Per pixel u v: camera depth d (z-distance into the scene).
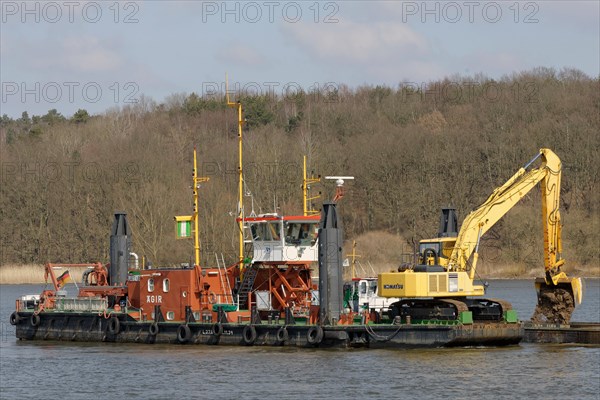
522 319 188.12
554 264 144.12
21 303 163.12
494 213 138.00
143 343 143.38
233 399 104.31
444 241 137.00
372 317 134.38
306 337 130.75
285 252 138.75
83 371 122.25
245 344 134.75
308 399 103.50
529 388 107.69
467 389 107.19
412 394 105.06
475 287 133.12
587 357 125.25
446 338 126.81
